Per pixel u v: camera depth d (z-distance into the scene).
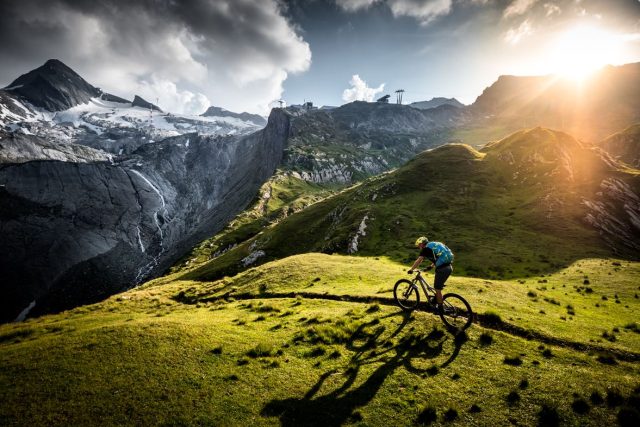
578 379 14.74
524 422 12.41
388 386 14.79
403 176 156.62
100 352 18.30
